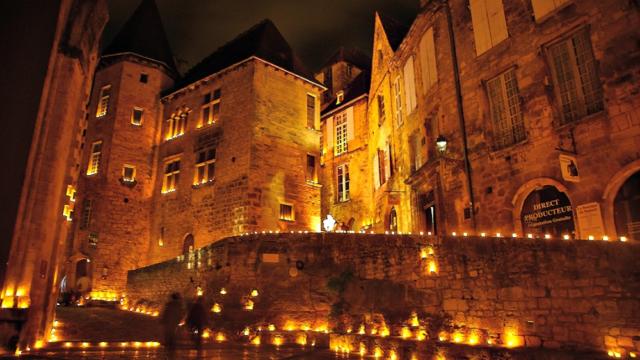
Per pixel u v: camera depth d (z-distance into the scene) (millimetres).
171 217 24953
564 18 12258
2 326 8406
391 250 12719
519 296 9586
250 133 22047
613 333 8125
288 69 24656
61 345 10914
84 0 10672
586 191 11070
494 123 14312
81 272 25266
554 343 8859
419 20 18766
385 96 23562
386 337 11297
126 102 26969
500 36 14289
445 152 16109
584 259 8781
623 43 10703
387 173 23297
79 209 25453
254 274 15156
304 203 23531
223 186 22516
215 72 24750
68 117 10344
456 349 9469
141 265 25422
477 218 14180
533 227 12570
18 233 8906
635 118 10281
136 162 26484
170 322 9812
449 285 11023
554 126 12133
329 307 13680
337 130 29484
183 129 26375
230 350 11195
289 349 11742
